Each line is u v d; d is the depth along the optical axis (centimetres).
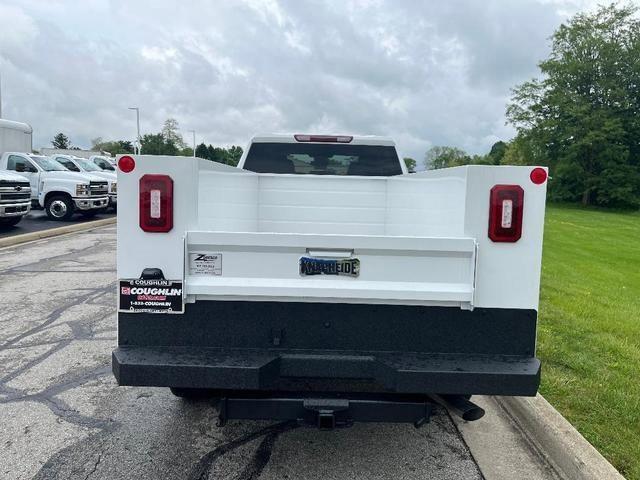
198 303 273
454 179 295
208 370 257
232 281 271
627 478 295
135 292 270
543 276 968
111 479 300
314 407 270
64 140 11494
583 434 339
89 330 574
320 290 269
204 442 344
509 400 398
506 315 272
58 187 1717
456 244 268
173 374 257
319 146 598
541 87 5697
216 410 390
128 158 264
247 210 436
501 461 329
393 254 271
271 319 273
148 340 274
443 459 330
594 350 504
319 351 273
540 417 356
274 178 470
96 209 1869
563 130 5353
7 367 466
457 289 270
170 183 265
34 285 796
